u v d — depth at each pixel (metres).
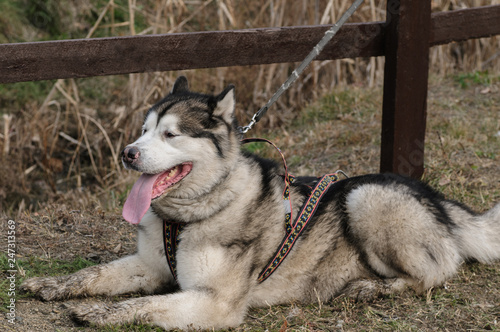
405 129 4.45
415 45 4.31
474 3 8.03
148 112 3.21
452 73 8.20
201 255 3.00
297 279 3.29
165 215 3.11
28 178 6.87
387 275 3.41
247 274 3.07
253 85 7.79
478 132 5.98
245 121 7.53
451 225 3.51
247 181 3.18
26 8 8.38
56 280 3.12
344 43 4.25
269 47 4.04
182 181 3.02
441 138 5.73
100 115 7.68
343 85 7.97
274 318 3.12
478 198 4.61
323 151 6.11
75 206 5.18
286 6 7.76
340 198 3.45
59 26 8.48
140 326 2.81
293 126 7.33
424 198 3.46
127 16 8.54
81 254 3.72
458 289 3.40
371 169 5.39
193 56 3.83
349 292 3.29
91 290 3.15
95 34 8.37
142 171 2.93
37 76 3.40
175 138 2.99
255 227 3.12
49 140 7.18
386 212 3.29
